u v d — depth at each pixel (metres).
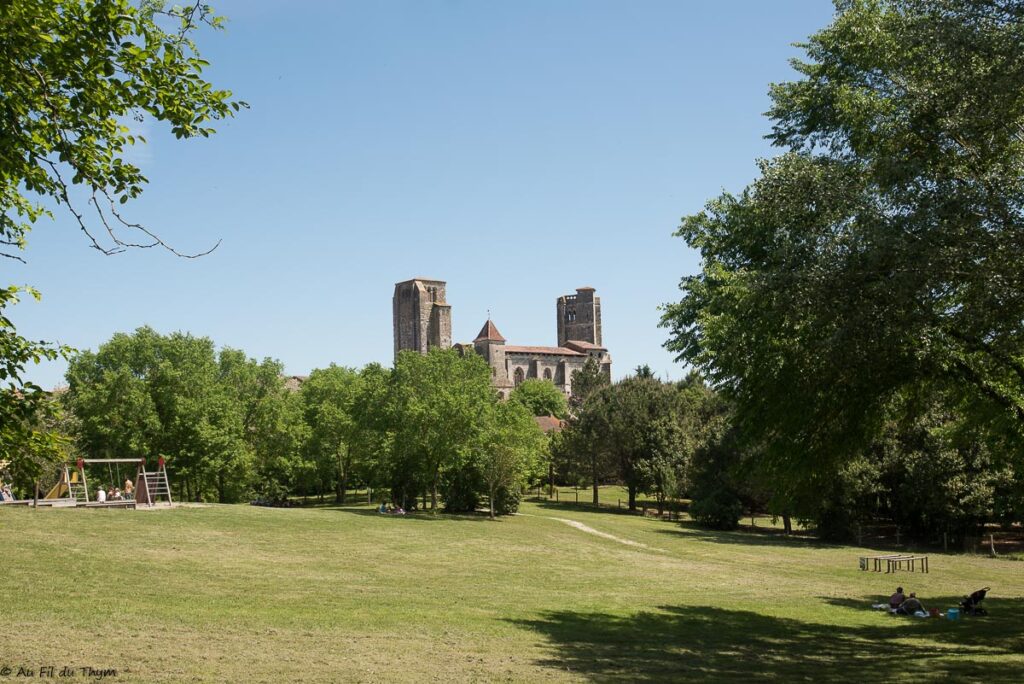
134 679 13.55
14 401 11.05
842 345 17.58
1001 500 58.66
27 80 10.42
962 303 18.23
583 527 67.56
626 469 93.56
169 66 10.90
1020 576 46.69
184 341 69.94
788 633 25.47
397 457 69.94
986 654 21.58
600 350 198.88
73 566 29.17
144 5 11.05
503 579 37.03
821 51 24.25
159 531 40.66
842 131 22.95
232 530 44.34
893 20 20.31
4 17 9.66
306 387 94.31
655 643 21.91
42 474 11.47
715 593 36.34
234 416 65.88
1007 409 22.17
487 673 16.05
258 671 14.82
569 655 19.02
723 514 76.38
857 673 17.89
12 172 10.66
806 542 66.38
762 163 19.98
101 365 66.00
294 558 38.12
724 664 18.86
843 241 17.73
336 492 108.50
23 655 14.91
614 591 35.38
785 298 18.03
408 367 72.69
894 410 24.41
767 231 21.27
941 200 17.28
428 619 23.67
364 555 41.53
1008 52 16.47
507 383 174.62
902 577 45.34
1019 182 17.48
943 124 18.28
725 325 23.06
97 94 10.76
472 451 69.88
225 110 11.38
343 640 19.00
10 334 11.22
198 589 27.31
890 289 16.59
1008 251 16.17
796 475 23.84
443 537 51.78
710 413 99.06
